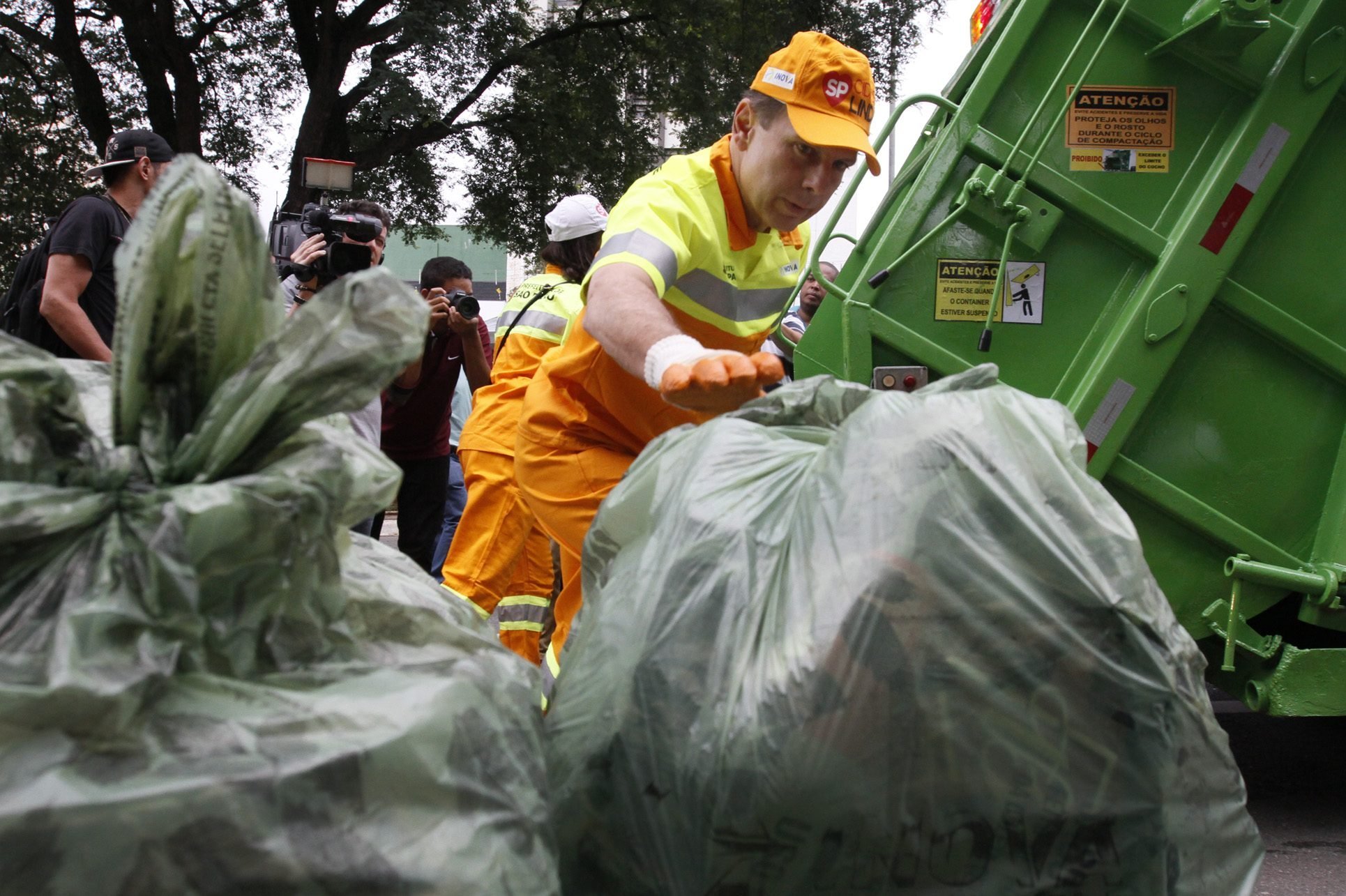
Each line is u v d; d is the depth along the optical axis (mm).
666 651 1396
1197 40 3385
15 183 19109
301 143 17469
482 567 4277
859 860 1293
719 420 1645
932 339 3510
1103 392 3457
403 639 1305
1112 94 3473
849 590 1328
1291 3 3428
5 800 954
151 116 18141
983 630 1327
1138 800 1340
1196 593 3584
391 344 1154
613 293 2035
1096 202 3463
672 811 1347
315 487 1146
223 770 1003
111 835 959
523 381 4312
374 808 1055
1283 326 3490
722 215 2451
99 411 1325
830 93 2326
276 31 19297
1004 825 1311
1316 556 3535
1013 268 3494
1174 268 3436
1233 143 3436
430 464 5676
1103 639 1356
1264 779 4145
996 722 1312
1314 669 3455
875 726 1292
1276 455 3549
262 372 1136
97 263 4105
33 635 1035
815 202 2445
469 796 1125
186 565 1071
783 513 1459
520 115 19969
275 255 4906
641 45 19719
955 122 3471
